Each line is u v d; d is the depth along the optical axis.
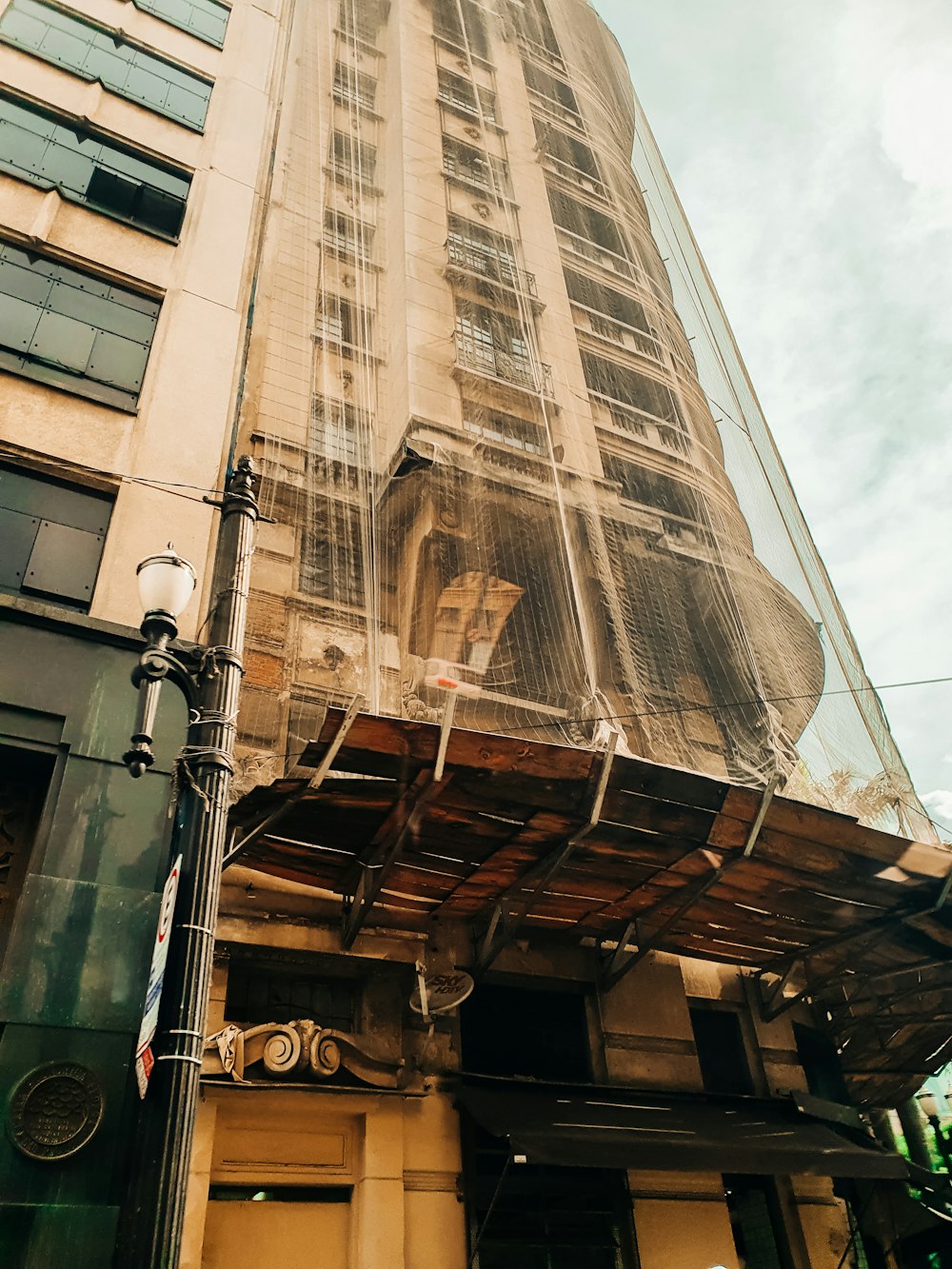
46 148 11.42
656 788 8.13
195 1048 4.55
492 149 19.05
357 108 17.69
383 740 7.11
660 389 17.19
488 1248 8.76
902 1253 11.44
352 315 14.29
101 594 8.40
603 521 12.82
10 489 8.71
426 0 21.00
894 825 10.20
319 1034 8.33
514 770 7.52
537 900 9.43
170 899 4.91
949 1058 12.13
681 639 12.39
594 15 24.75
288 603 9.77
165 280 11.12
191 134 13.05
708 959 11.51
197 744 5.34
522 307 15.09
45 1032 6.14
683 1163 8.62
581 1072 10.36
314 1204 8.25
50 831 6.91
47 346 9.77
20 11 12.62
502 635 11.49
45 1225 5.58
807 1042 12.59
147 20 14.06
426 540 11.48
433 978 9.43
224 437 10.16
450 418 13.05
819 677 13.49
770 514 14.22
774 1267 10.41
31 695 7.37
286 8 16.30
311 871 8.93
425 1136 8.81
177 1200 4.19
